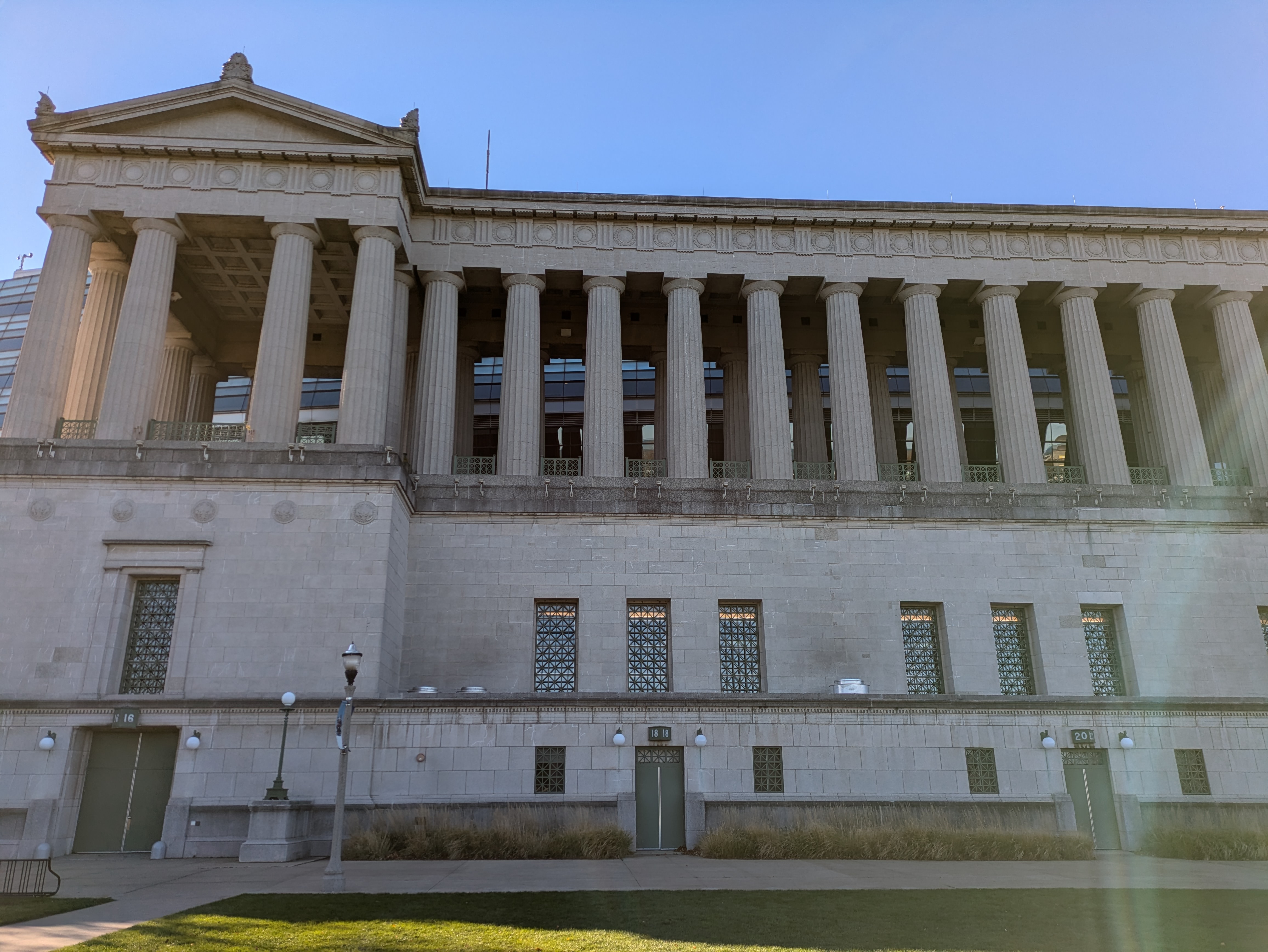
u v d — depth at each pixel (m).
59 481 30.84
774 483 35.22
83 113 36.50
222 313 46.53
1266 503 36.69
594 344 39.72
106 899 17.91
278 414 34.22
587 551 34.06
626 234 41.38
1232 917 15.91
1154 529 35.69
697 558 34.19
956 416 46.69
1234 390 41.44
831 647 33.44
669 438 39.22
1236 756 31.19
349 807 27.77
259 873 22.25
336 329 48.03
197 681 29.17
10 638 29.16
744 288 41.28
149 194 36.53
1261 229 42.50
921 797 29.77
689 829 28.45
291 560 30.56
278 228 36.59
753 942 13.42
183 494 31.03
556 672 33.19
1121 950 13.09
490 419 56.22
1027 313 46.19
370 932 14.05
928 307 41.09
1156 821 29.72
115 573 30.02
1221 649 34.38
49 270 35.09
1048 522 35.44
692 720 29.95
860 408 39.38
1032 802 29.88
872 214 41.78
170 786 28.66
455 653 32.81
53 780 27.69
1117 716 31.23
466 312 45.16
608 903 16.98
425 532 34.19
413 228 40.41
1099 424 39.62
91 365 38.72
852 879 21.16
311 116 37.09
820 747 30.03
